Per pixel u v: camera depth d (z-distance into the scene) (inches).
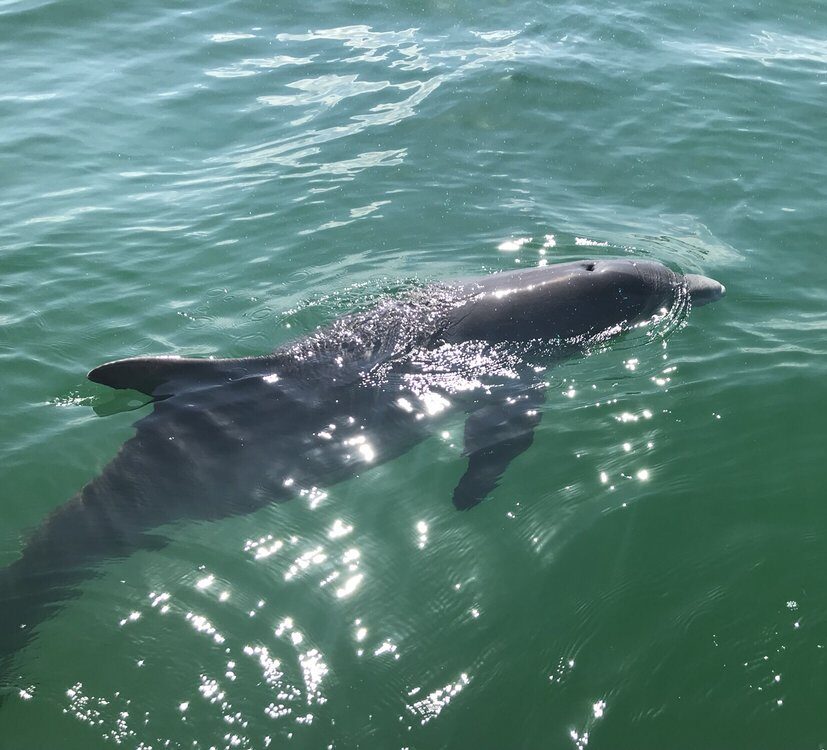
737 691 85.0
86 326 116.0
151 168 143.5
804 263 123.7
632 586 91.0
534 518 95.9
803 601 89.7
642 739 83.0
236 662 87.3
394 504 97.9
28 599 91.1
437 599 90.7
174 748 83.1
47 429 104.6
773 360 109.7
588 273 115.3
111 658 87.6
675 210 133.7
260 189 138.0
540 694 85.1
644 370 109.3
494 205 134.8
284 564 93.6
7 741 83.4
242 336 114.4
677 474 99.0
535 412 105.3
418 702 85.0
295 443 102.7
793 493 97.1
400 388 107.2
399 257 125.6
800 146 144.8
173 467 100.4
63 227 130.7
